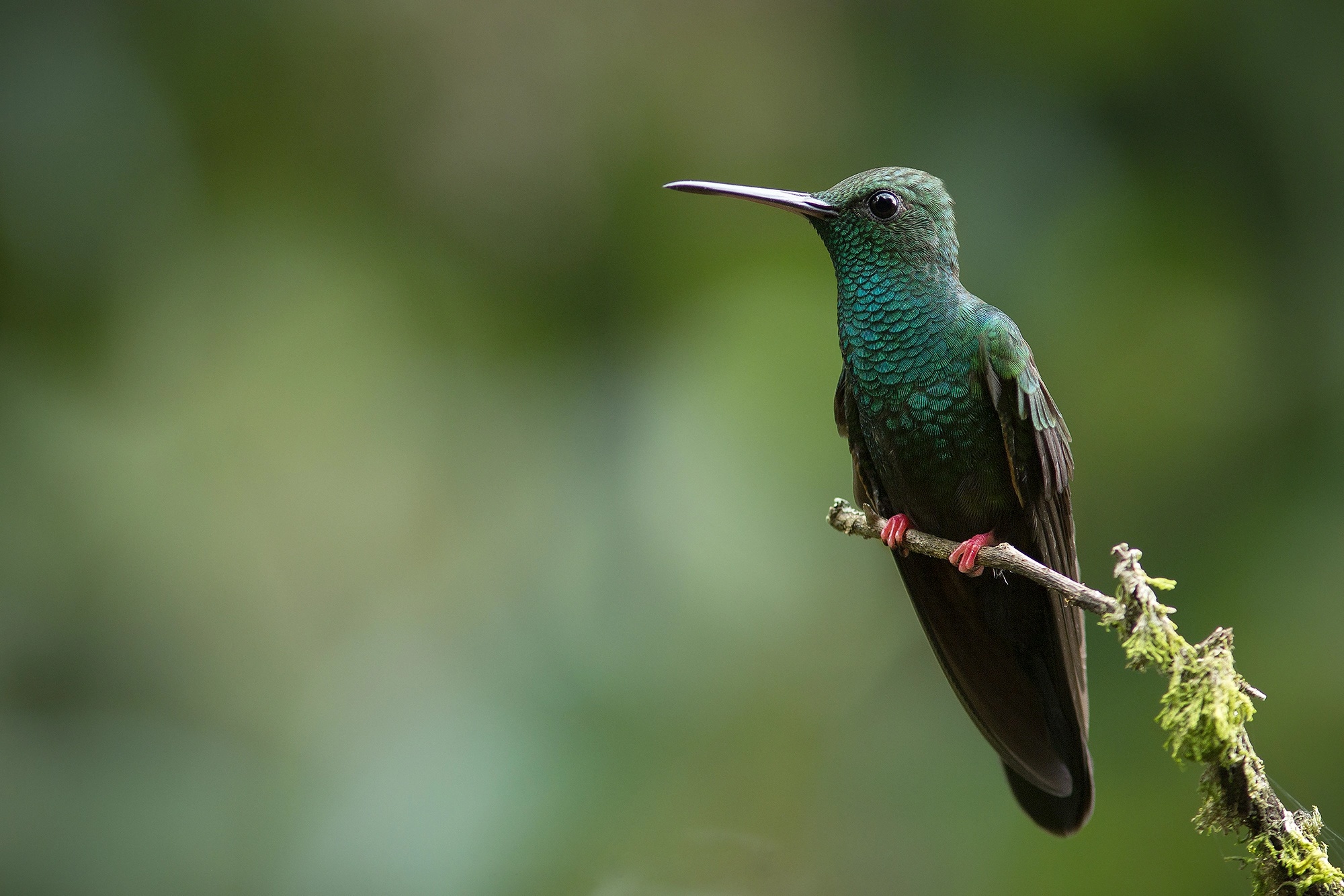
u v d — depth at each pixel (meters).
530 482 10.18
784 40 10.65
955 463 7.04
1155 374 9.66
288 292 10.41
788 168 10.46
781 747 9.75
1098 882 9.03
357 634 10.48
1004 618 7.18
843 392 7.54
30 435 9.79
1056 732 7.17
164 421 10.43
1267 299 9.70
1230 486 9.57
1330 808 8.53
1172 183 9.77
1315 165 9.62
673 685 9.30
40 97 9.63
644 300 10.42
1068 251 9.69
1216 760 4.82
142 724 9.89
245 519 10.67
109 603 10.07
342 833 8.96
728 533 9.49
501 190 10.62
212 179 10.28
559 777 8.96
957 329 6.97
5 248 9.48
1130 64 9.83
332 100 10.49
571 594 9.59
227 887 9.12
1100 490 9.68
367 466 10.80
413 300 10.57
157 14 10.01
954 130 9.98
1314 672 8.78
